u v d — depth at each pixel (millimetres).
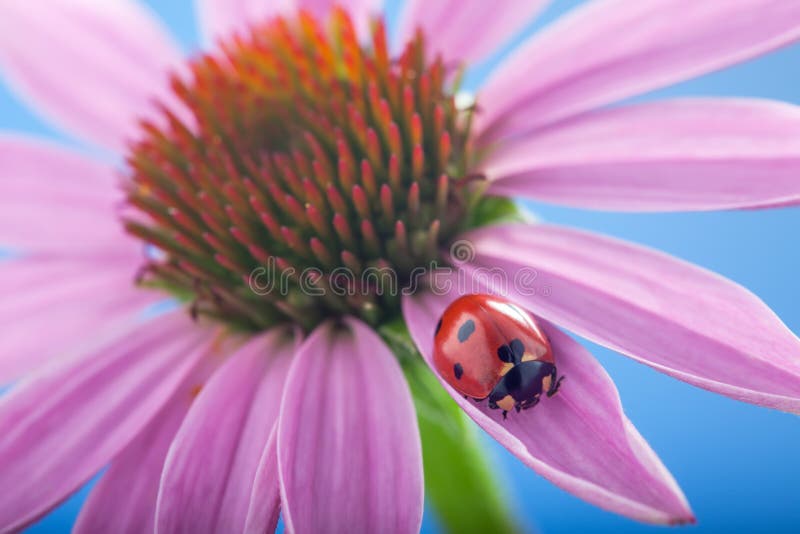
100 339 128
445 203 124
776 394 109
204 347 126
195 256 128
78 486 120
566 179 124
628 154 122
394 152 126
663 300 115
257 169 128
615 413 109
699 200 117
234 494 115
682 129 122
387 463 113
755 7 121
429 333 118
